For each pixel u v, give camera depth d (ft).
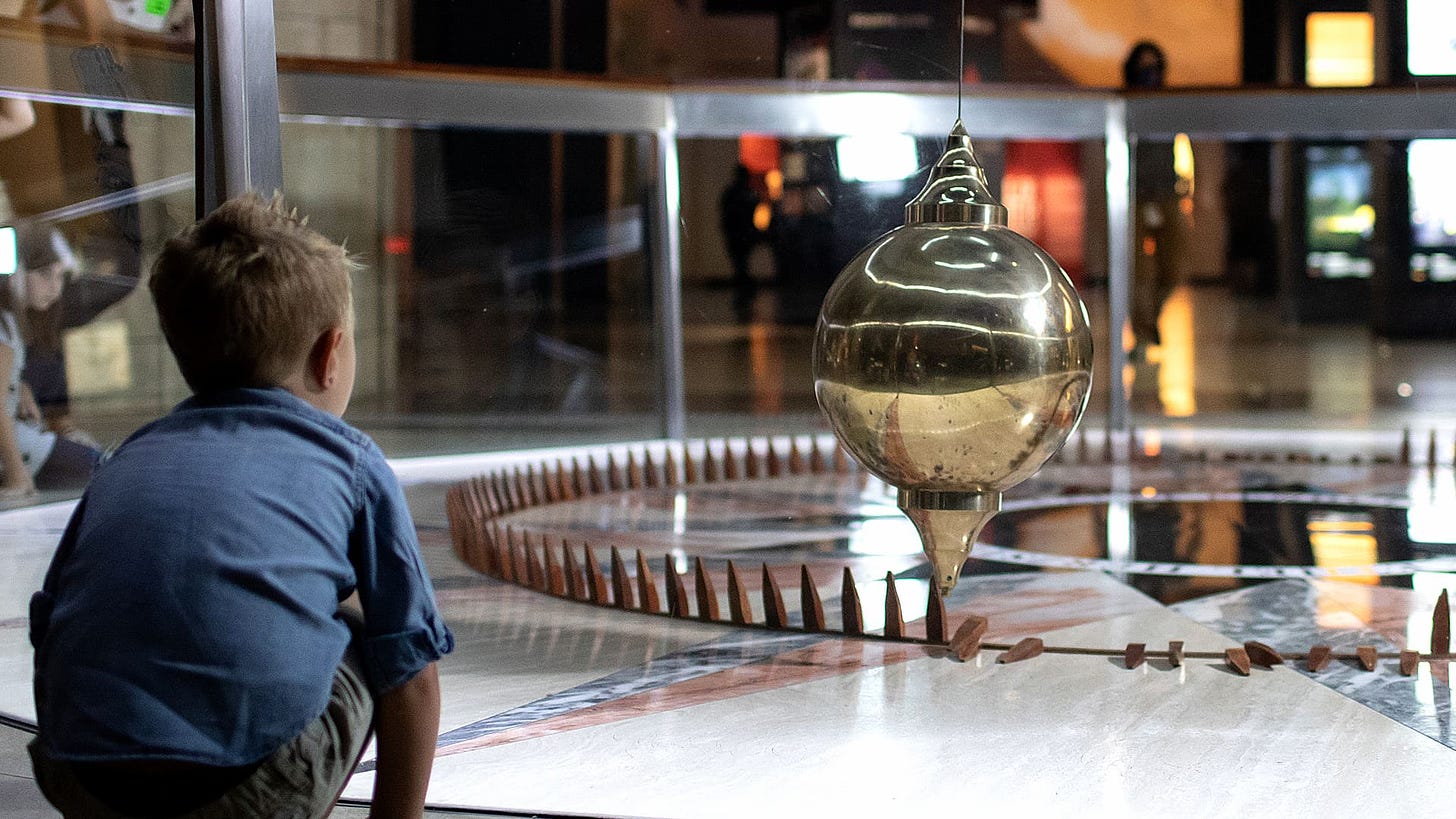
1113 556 15.29
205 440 5.41
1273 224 39.96
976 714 9.10
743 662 10.56
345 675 5.51
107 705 5.02
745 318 35.53
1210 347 40.06
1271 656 10.32
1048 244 34.55
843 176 25.90
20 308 17.48
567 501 20.04
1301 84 26.89
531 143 34.73
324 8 21.34
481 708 9.34
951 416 4.46
